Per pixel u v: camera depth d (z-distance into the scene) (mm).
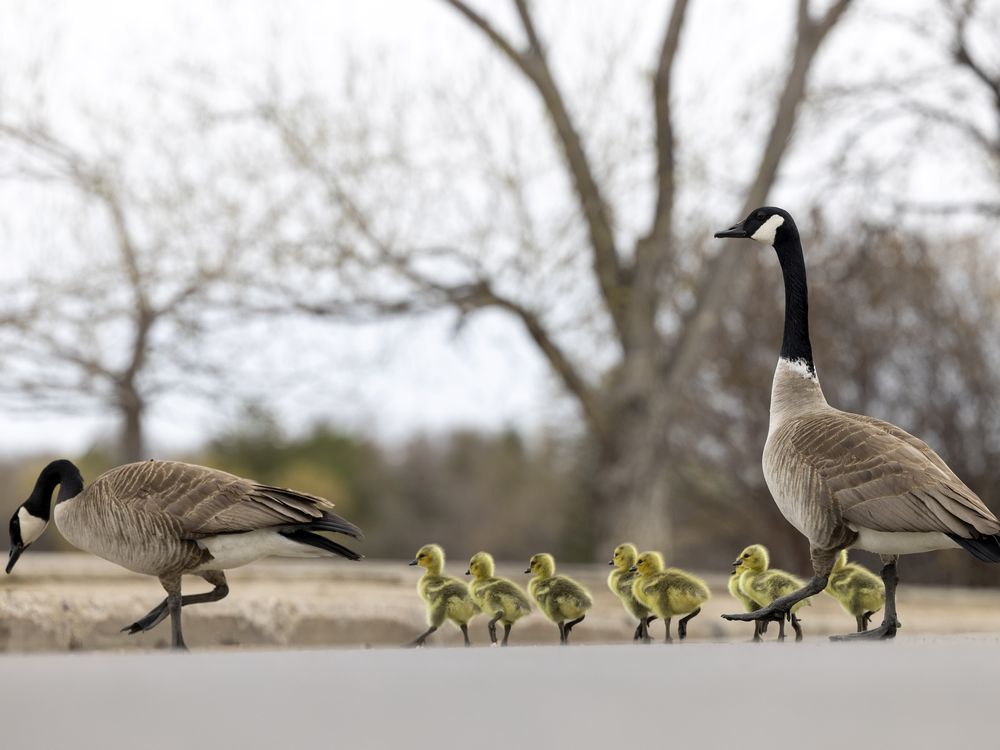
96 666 2805
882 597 7891
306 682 2465
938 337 30406
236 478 7340
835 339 30812
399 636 10867
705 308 24828
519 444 52844
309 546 7297
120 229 22750
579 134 24375
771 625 11859
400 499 52719
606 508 25016
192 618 9672
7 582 11383
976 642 4617
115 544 7230
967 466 30406
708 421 32188
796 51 24844
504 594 8195
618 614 12109
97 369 23391
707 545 37406
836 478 6578
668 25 24062
